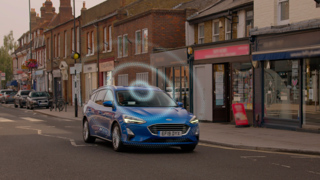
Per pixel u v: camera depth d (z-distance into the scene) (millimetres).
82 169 8203
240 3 21359
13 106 45562
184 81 22281
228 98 20203
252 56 16750
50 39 51906
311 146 11391
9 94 53500
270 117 16625
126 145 10258
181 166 8539
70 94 45250
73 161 9180
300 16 14984
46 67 53844
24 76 64812
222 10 22031
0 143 12547
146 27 27219
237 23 21625
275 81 16406
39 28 59812
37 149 11203
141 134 9992
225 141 12812
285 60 15898
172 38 26672
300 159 9617
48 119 24703
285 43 15547
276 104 16391
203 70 20578
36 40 59469
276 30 15766
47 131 16719
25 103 39906
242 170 8102
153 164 8766
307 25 14469
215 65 20094
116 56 32469
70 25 44250
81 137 14438
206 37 24516
